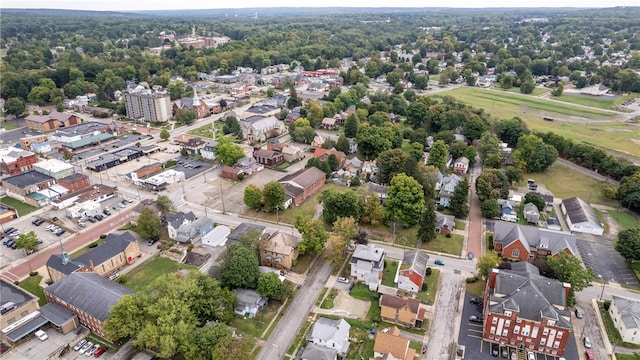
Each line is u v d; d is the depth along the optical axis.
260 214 146.62
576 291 106.12
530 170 186.75
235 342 81.31
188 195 160.62
